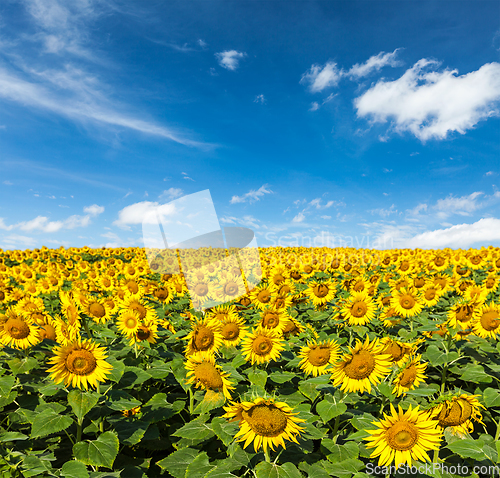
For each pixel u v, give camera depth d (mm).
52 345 5012
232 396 4379
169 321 7402
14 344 4973
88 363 3633
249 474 3541
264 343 4477
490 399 4383
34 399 4613
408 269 14219
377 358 3676
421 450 3074
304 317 8688
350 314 6676
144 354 5707
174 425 4734
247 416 3195
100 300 6500
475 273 15266
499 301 9727
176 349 6625
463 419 3473
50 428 3521
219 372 3889
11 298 9688
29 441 4113
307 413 4168
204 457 3783
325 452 3686
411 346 4270
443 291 9500
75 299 6113
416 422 3086
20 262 23562
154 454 4809
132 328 5598
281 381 4402
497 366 5039
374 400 5246
